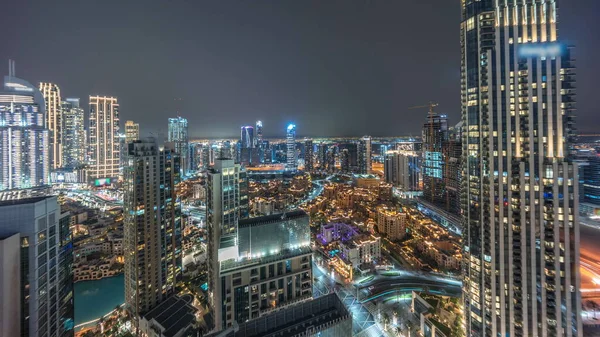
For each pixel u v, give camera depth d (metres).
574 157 97.19
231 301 111.00
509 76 100.88
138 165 144.62
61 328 87.00
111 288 198.25
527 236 95.94
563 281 92.38
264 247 118.12
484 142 102.88
